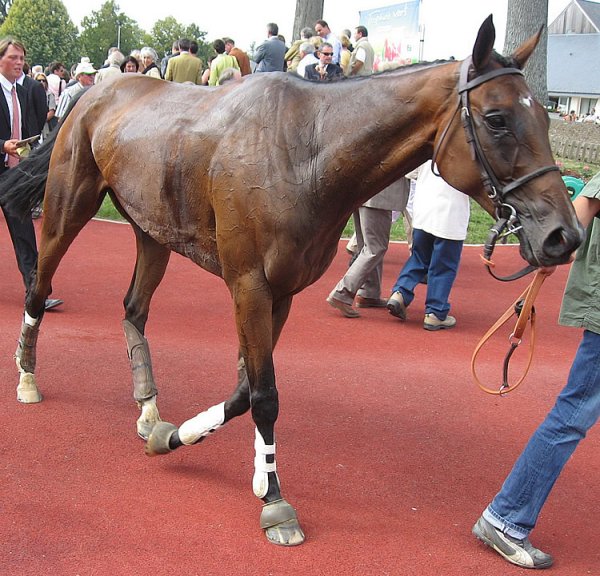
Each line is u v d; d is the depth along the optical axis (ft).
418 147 9.59
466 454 13.39
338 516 10.94
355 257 22.70
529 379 17.75
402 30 49.70
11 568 9.21
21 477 11.46
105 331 18.86
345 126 9.80
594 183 9.45
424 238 21.02
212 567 9.50
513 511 10.07
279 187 9.82
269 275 10.05
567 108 187.93
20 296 21.77
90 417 13.80
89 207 13.65
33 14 195.93
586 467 13.26
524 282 28.14
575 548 10.66
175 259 27.61
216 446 13.01
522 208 8.75
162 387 15.43
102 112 13.02
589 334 9.84
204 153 10.71
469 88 8.90
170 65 38.81
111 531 10.16
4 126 19.70
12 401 14.23
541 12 58.23
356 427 14.23
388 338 20.36
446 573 9.73
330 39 42.50
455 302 24.79
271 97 10.27
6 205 14.71
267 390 10.42
